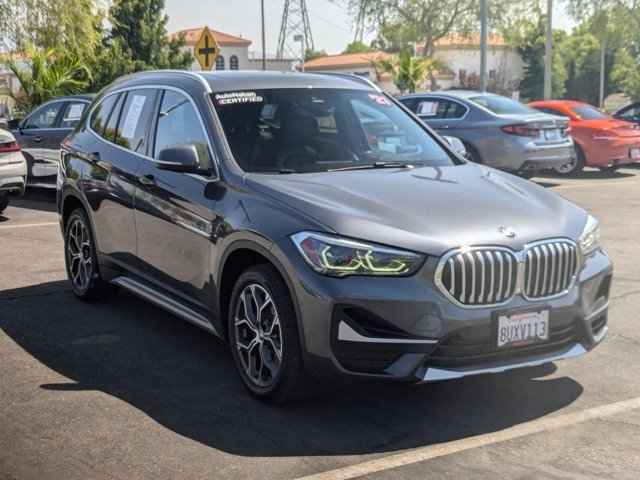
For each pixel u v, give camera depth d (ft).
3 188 35.60
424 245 13.66
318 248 13.92
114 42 158.61
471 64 268.62
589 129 53.98
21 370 17.28
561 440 13.67
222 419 14.66
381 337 13.58
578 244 14.92
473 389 16.02
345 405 15.26
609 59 261.03
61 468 12.78
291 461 13.00
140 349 18.63
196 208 16.87
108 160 20.80
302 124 18.01
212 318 16.90
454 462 12.90
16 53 84.99
